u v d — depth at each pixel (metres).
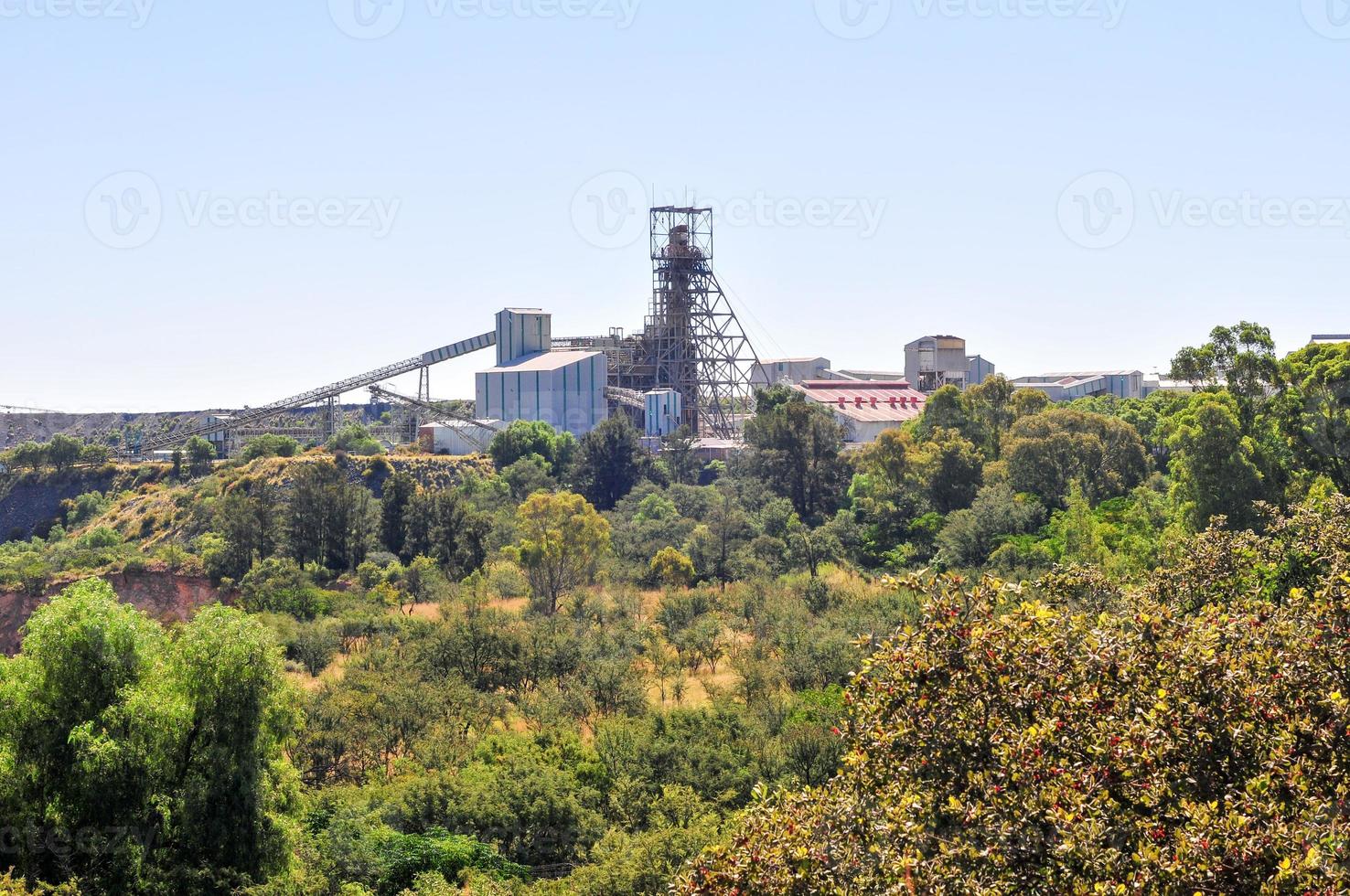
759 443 181.88
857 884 21.48
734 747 63.09
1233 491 93.00
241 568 129.62
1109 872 18.52
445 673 79.81
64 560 139.75
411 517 146.88
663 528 149.00
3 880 37.06
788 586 115.25
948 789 21.42
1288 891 17.30
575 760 62.44
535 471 188.50
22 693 43.31
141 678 45.06
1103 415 173.88
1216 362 106.00
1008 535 119.50
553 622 96.31
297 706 50.12
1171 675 22.45
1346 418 96.88
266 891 42.66
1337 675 22.77
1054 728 20.92
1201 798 20.50
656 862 46.94
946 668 22.58
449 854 52.47
